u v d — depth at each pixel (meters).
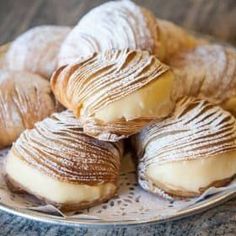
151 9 0.69
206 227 0.39
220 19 0.67
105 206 0.40
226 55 0.50
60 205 0.39
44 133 0.41
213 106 0.43
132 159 0.44
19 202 0.40
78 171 0.39
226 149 0.40
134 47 0.46
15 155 0.40
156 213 0.39
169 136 0.41
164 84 0.40
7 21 0.67
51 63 0.51
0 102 0.45
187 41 0.54
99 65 0.41
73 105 0.41
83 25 0.49
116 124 0.39
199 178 0.40
